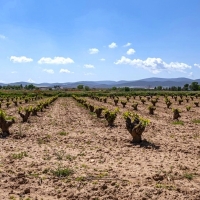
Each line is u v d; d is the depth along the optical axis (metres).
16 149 13.48
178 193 7.82
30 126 21.44
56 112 35.19
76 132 18.67
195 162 11.24
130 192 7.81
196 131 19.14
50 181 8.82
